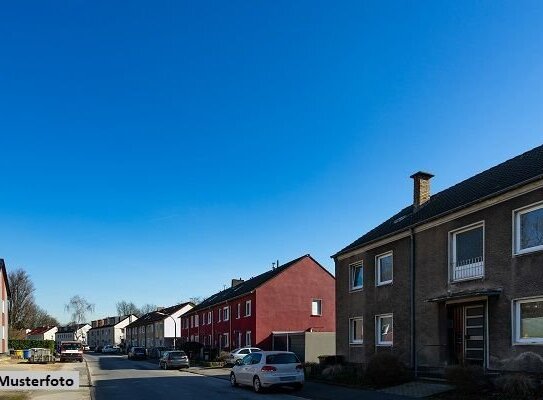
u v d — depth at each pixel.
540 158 17.12
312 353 36.19
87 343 139.12
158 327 80.00
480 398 14.26
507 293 15.84
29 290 94.25
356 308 25.44
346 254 26.81
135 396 18.67
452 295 17.77
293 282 44.06
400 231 21.55
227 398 17.77
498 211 16.56
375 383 19.30
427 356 19.56
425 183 23.98
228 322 49.44
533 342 14.80
